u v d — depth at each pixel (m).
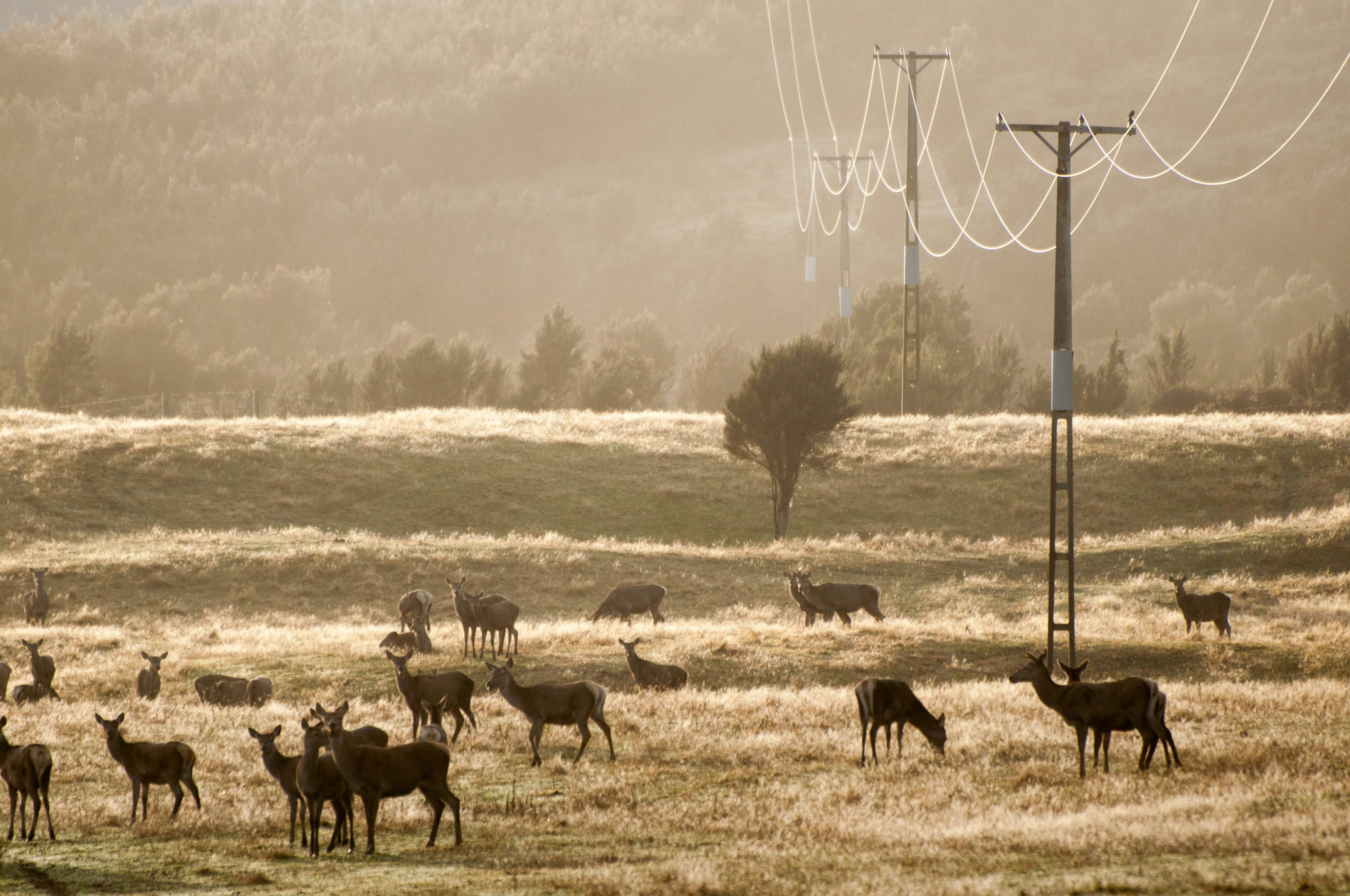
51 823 31.84
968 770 37.28
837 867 25.53
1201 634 72.00
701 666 61.81
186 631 77.06
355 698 56.25
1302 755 34.94
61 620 81.62
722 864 26.30
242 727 48.41
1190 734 41.19
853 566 99.94
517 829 32.22
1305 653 63.03
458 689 45.78
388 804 35.69
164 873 27.83
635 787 37.03
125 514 112.50
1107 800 31.53
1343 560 97.56
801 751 41.72
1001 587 93.31
